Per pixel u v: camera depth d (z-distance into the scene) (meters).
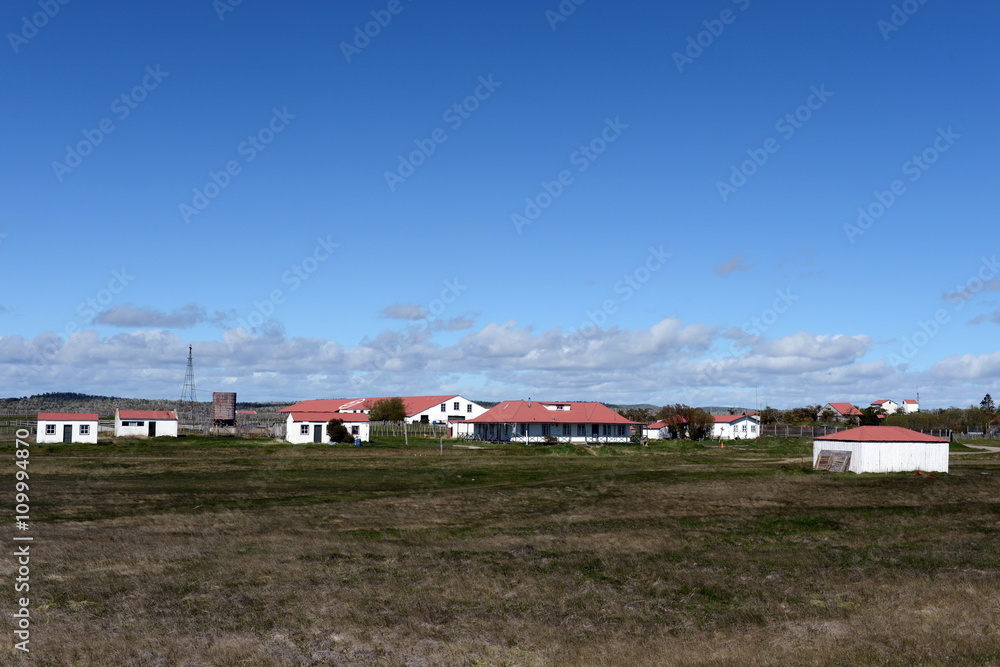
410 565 26.64
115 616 19.78
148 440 88.69
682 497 45.97
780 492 48.41
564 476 58.56
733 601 22.69
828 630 19.33
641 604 22.19
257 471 60.16
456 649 17.75
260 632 18.80
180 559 26.80
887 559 28.75
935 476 57.06
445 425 132.50
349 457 74.25
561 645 18.20
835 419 159.50
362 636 18.64
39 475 55.66
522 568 26.47
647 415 136.75
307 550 29.02
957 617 20.17
